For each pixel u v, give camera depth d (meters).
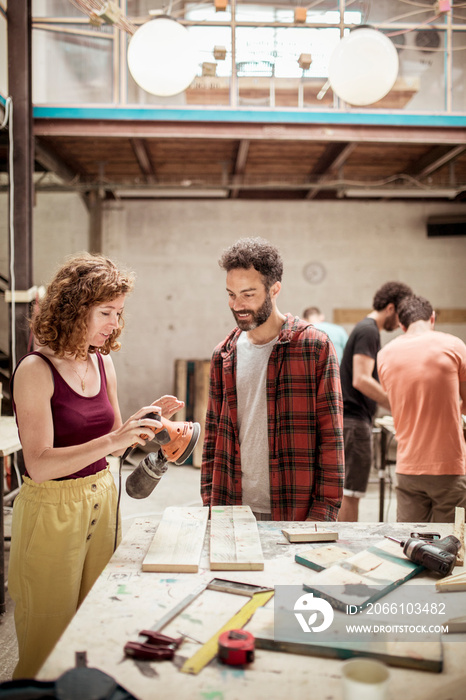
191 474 5.53
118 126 4.47
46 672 0.83
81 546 1.43
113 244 7.02
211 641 0.91
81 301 1.39
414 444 2.42
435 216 7.07
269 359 1.65
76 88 4.41
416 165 5.91
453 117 4.57
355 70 2.54
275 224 7.10
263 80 4.52
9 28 3.86
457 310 7.15
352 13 3.88
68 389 1.44
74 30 4.36
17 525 1.42
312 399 1.63
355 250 7.12
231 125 4.55
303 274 7.12
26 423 1.36
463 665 0.87
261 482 1.67
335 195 7.09
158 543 1.30
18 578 1.39
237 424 1.71
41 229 7.01
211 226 7.07
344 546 1.33
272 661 0.87
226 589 1.09
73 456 1.29
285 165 6.00
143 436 1.31
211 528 1.38
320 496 1.60
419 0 4.43
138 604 1.03
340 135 4.61
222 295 7.08
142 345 7.05
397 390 2.48
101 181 5.92
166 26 2.58
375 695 0.71
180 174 6.36
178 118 4.45
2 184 5.79
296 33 4.17
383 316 3.15
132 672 0.83
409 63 4.57
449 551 1.23
